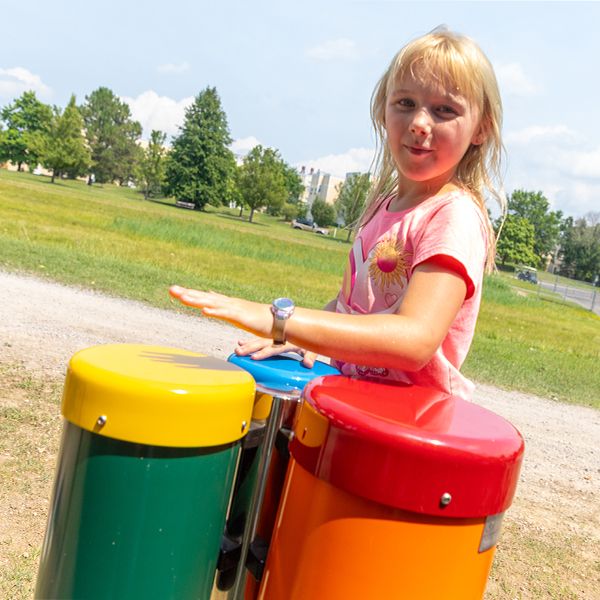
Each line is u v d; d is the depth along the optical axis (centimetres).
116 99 9319
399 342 131
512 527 423
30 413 426
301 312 133
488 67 158
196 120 7256
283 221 9075
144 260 1358
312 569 122
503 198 172
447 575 119
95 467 122
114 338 671
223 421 125
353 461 117
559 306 3219
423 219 152
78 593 124
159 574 124
